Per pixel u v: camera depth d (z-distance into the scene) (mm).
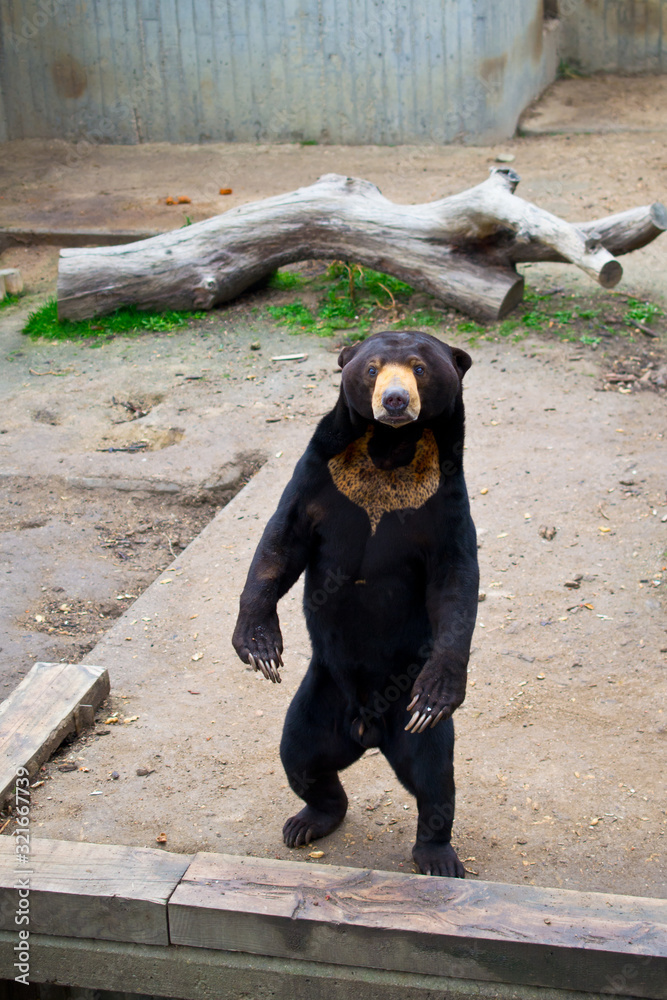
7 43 16594
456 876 3902
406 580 3621
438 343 3527
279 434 8414
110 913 3588
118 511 7703
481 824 4422
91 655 5777
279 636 3473
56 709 5031
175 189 14711
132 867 3697
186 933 3564
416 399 3156
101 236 13086
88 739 5062
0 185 15273
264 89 16297
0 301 12008
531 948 3318
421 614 3711
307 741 4043
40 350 10484
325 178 10789
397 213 10281
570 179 13859
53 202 14445
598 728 5043
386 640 3742
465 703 5258
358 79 15898
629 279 11133
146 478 7891
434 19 15266
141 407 9219
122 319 10859
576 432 8148
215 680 5539
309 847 4316
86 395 9414
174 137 16844
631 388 8891
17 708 5035
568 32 18375
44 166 16047
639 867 4145
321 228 10523
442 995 3451
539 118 16594
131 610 6223
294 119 16375
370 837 4375
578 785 4645
